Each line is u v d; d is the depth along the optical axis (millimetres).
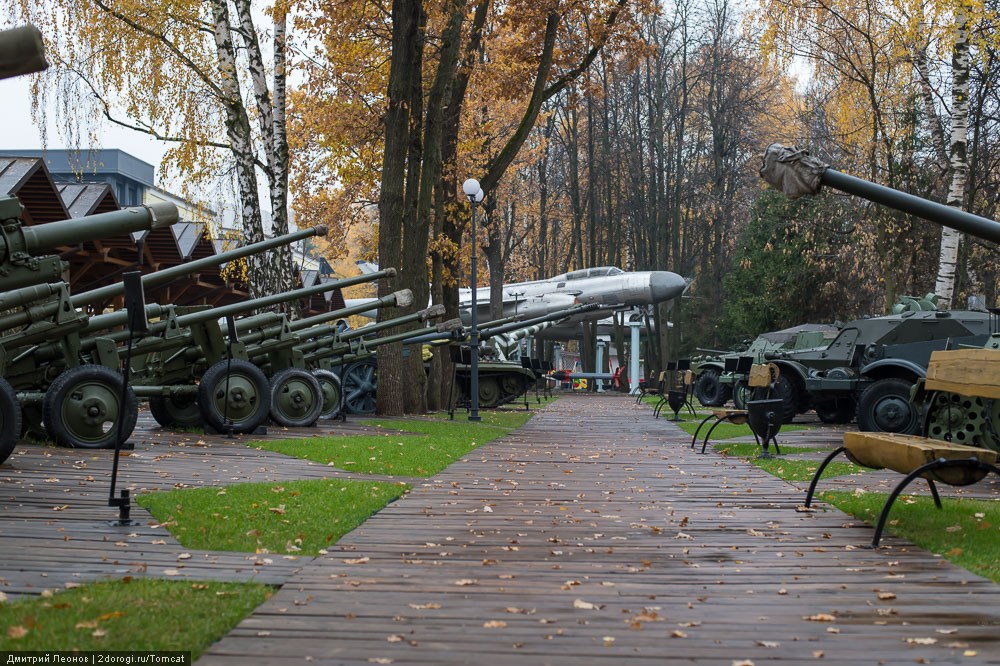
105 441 12273
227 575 6004
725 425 22203
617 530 7906
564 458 13953
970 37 24016
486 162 32844
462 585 5914
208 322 14977
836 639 4859
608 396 46250
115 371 12531
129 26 21062
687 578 6188
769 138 48719
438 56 26641
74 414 12094
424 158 23516
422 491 10102
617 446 16422
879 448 8008
